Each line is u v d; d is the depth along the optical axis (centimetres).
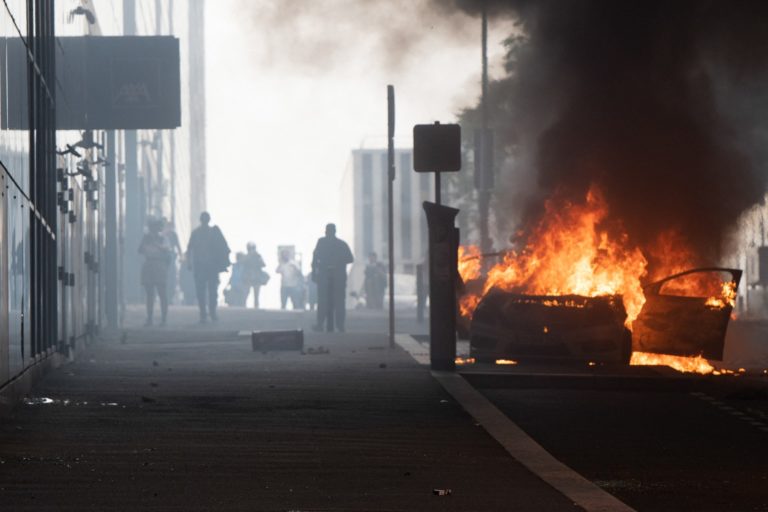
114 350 5503
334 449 2492
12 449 2419
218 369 4384
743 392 3603
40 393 3516
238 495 1955
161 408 3159
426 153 4359
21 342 3409
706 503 1989
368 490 2025
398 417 3025
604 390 3838
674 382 3800
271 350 5325
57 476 2111
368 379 3969
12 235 3238
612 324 4322
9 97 3341
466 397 3416
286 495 1962
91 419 2917
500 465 2319
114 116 6688
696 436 2852
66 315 4781
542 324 4350
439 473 2216
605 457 2538
